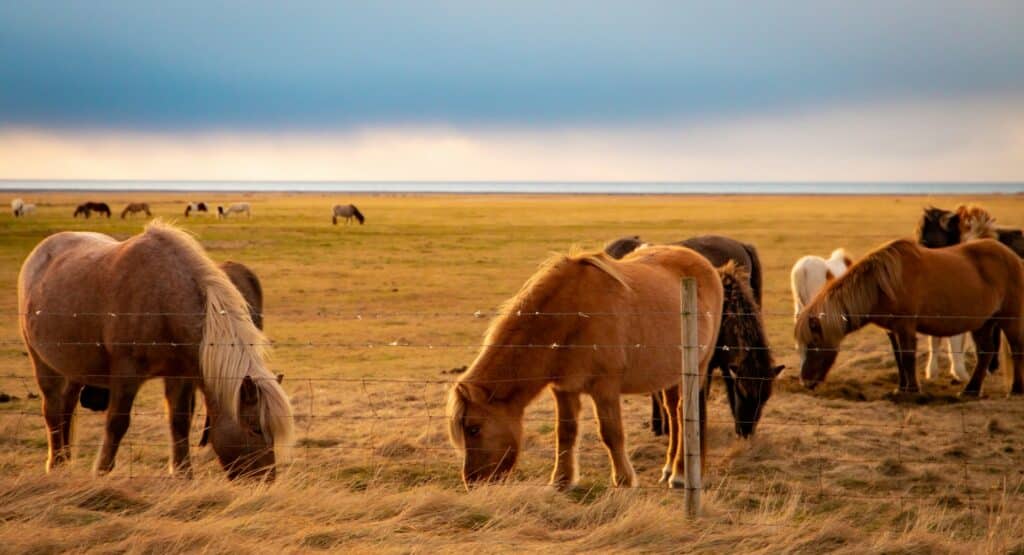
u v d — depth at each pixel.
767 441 11.09
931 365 16.67
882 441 11.45
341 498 7.21
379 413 13.67
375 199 174.88
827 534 6.66
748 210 102.81
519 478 9.72
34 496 6.95
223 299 8.78
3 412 13.69
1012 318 15.02
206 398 8.60
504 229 67.56
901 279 14.42
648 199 181.25
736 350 11.12
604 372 8.75
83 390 10.53
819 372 14.85
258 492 7.14
